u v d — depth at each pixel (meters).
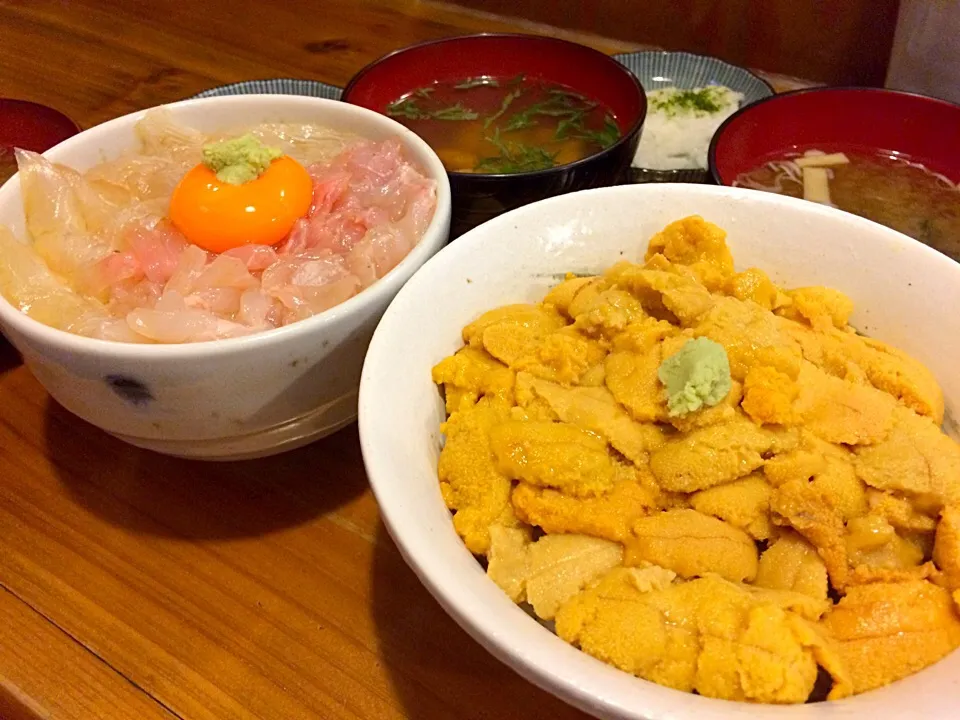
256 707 0.25
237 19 0.55
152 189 0.32
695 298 0.27
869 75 0.46
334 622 0.26
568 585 0.23
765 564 0.23
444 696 0.25
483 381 0.27
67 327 0.27
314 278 0.28
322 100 0.34
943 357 0.27
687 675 0.20
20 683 0.25
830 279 0.29
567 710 0.24
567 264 0.30
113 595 0.27
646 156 0.44
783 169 0.42
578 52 0.44
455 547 0.23
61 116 0.39
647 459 0.25
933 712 0.18
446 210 0.29
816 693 0.21
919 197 0.40
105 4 0.57
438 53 0.45
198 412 0.26
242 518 0.29
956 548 0.22
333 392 0.27
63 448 0.32
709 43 0.50
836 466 0.24
